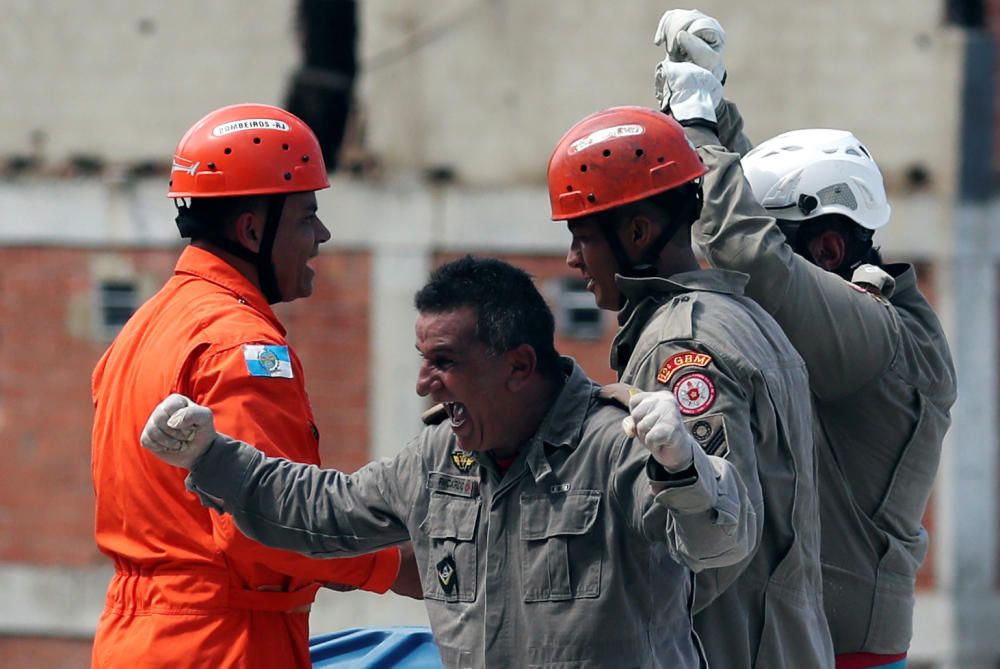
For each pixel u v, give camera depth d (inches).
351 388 1368.1
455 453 390.9
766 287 462.6
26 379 1408.7
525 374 377.4
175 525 443.2
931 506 1323.8
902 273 512.1
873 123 1317.7
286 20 1376.7
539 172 1357.0
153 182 1398.9
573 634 369.4
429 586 392.2
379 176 1368.1
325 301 1370.6
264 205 469.7
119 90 1400.1
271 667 448.5
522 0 1354.6
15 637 1405.0
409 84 1366.9
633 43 1343.5
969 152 1315.2
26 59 1406.3
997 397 1316.4
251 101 1382.9
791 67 1315.2
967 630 1315.2
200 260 469.7
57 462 1406.3
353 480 408.2
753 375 401.7
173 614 441.4
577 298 1353.3
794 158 526.9
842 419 494.9
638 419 324.2
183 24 1390.3
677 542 343.6
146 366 450.3
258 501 397.4
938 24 1312.7
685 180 422.3
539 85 1353.3
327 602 1328.7
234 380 434.9
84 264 1406.3
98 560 1403.8
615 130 423.8
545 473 374.6
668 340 405.4
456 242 1362.0
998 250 1314.0
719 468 342.0
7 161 1408.7
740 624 420.5
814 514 433.4
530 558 374.3
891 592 494.9
